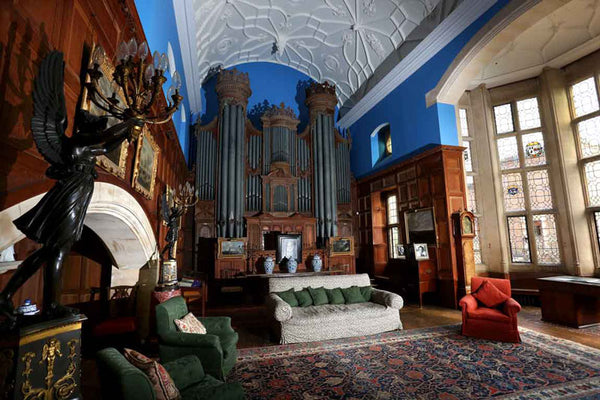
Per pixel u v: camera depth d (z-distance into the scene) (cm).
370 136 899
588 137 632
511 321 398
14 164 140
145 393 158
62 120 143
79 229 145
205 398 187
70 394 137
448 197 632
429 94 682
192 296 510
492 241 710
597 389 274
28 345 121
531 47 641
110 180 249
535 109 703
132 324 354
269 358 352
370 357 353
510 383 287
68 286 391
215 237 805
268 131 905
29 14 145
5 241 137
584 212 629
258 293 734
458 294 610
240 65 991
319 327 417
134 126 159
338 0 760
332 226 876
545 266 656
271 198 859
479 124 746
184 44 602
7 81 133
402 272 738
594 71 619
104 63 217
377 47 812
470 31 603
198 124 865
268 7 785
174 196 470
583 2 527
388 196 860
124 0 234
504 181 725
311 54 952
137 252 372
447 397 264
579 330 446
